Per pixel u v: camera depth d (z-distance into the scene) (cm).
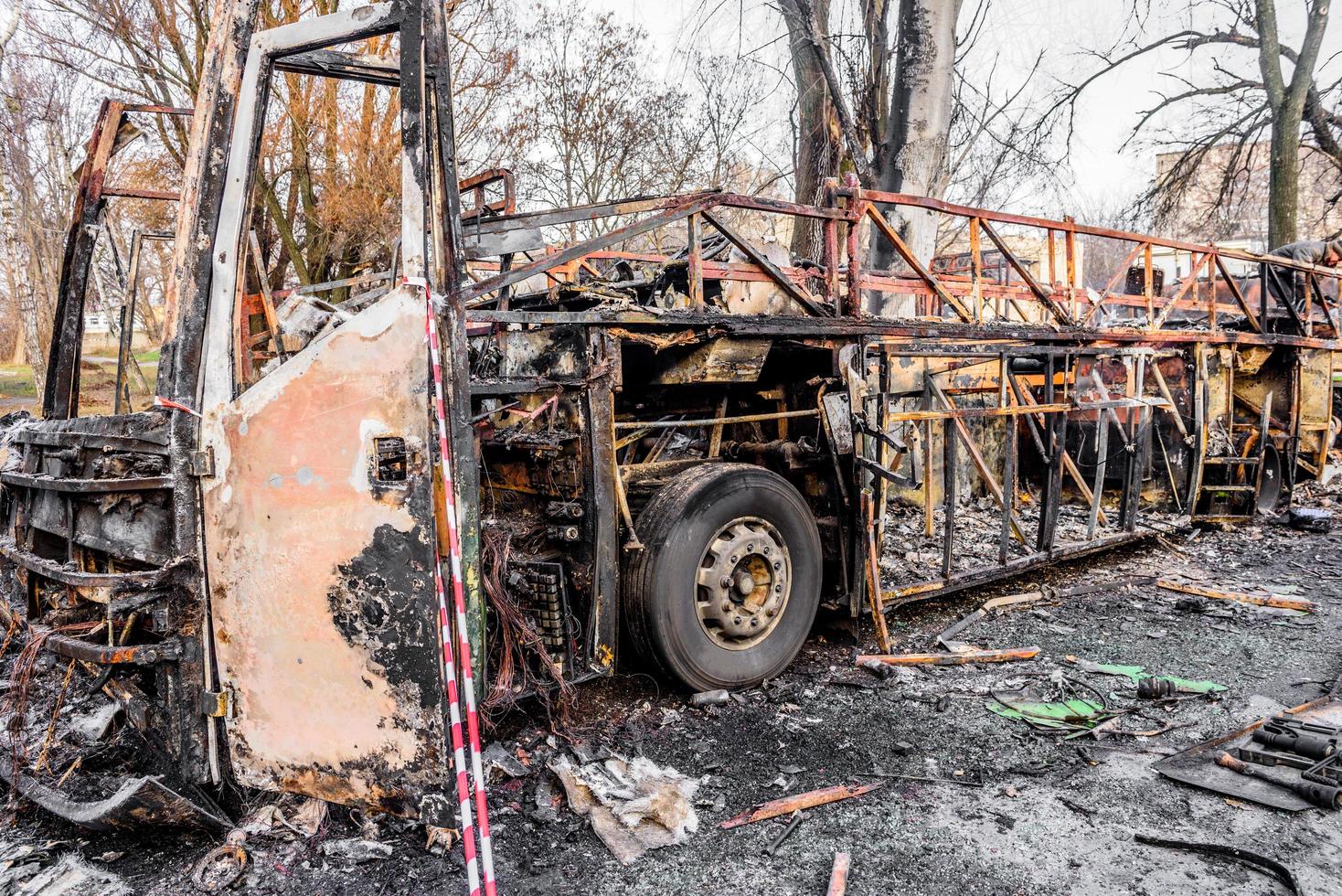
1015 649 444
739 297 448
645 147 1648
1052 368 564
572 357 349
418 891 235
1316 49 1664
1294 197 1722
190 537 256
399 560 233
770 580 400
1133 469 644
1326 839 259
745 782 302
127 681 267
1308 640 458
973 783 300
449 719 229
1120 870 244
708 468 386
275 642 252
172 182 1212
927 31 931
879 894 234
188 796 256
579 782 287
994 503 793
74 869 247
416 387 231
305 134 1239
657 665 366
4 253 1870
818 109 1098
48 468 308
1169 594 556
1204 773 304
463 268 277
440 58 251
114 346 486
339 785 247
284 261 1356
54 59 1212
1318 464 932
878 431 441
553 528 355
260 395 249
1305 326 876
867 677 409
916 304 923
